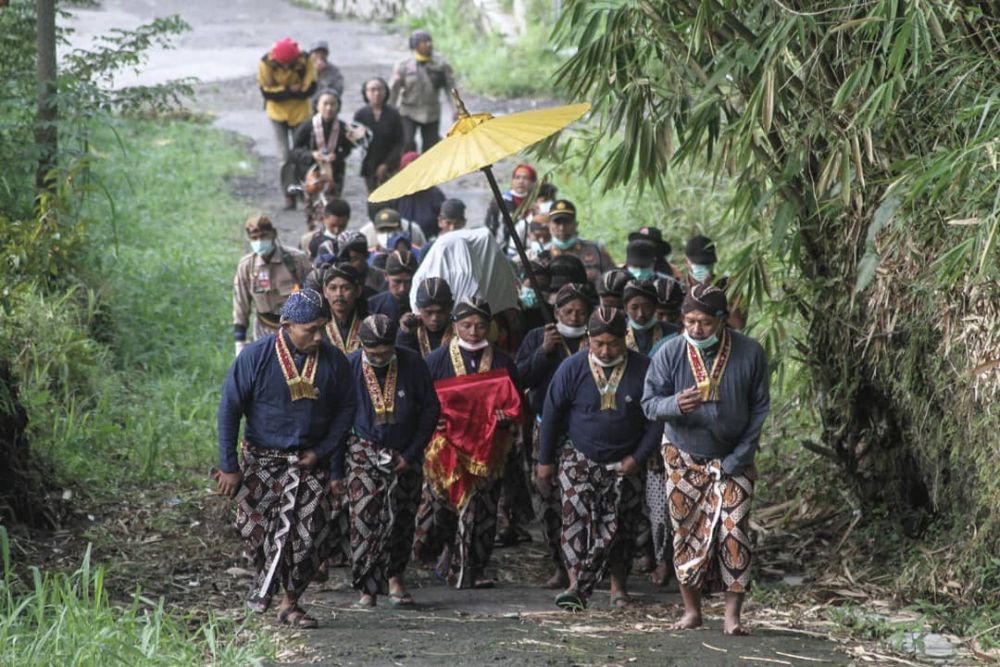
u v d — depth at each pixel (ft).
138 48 138.10
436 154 77.10
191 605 78.02
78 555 86.38
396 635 71.20
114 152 205.36
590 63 84.74
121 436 108.68
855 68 76.69
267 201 196.13
